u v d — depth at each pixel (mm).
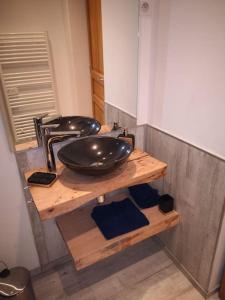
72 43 1375
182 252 1776
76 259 1380
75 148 1468
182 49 1324
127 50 1544
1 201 1471
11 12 1182
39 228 1667
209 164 1345
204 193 1438
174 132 1558
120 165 1311
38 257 1769
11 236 1599
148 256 1934
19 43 1249
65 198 1183
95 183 1293
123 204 1771
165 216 1676
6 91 1278
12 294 1345
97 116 1645
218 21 1096
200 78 1261
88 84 1521
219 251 1480
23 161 1428
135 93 1685
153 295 1658
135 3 1435
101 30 1427
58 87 1434
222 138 1233
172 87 1469
